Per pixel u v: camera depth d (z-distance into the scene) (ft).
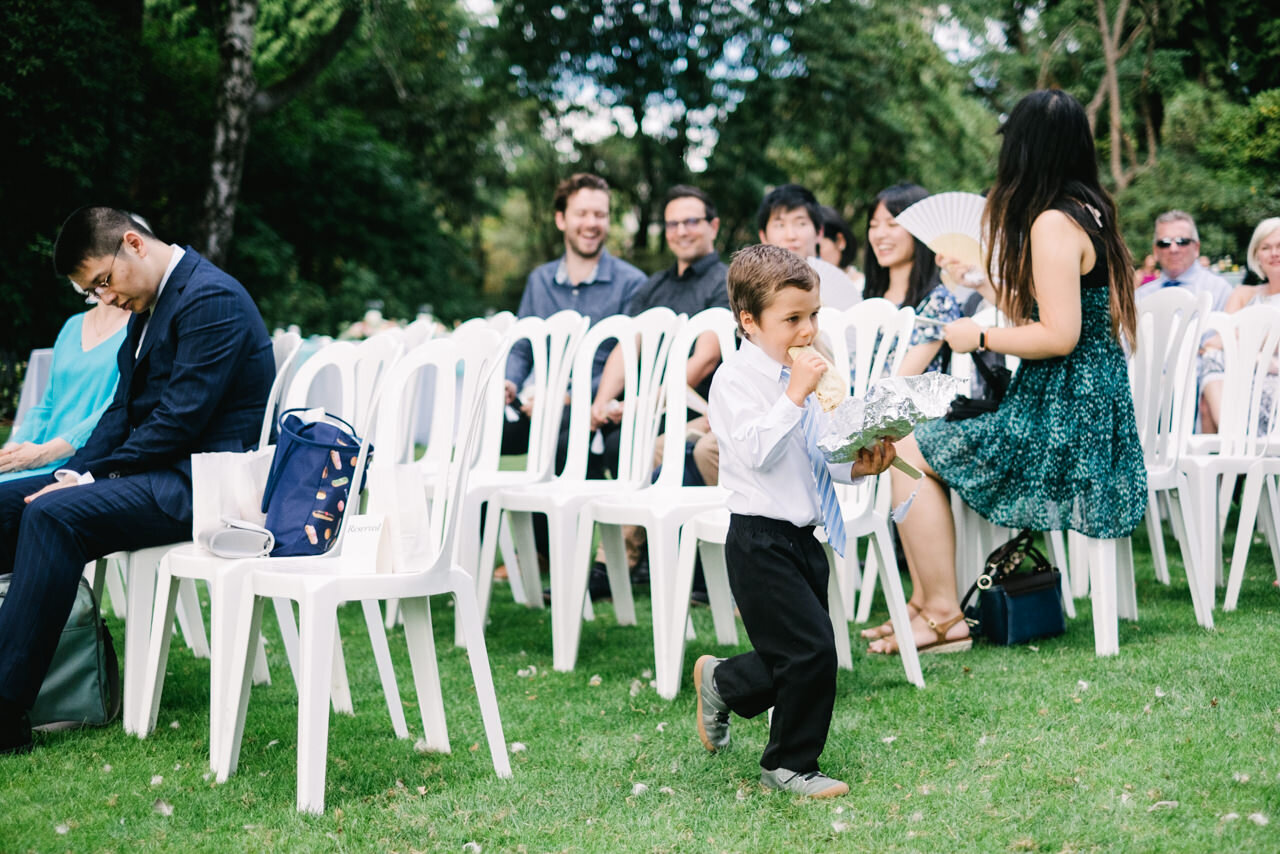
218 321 9.69
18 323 33.76
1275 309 12.16
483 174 69.31
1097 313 10.41
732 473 7.47
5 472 10.48
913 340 12.01
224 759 8.00
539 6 58.70
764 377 7.52
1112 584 10.21
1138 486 10.34
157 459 9.43
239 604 8.21
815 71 57.72
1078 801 6.90
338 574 7.61
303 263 55.31
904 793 7.24
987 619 11.05
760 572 7.27
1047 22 48.52
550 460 12.52
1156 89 44.93
